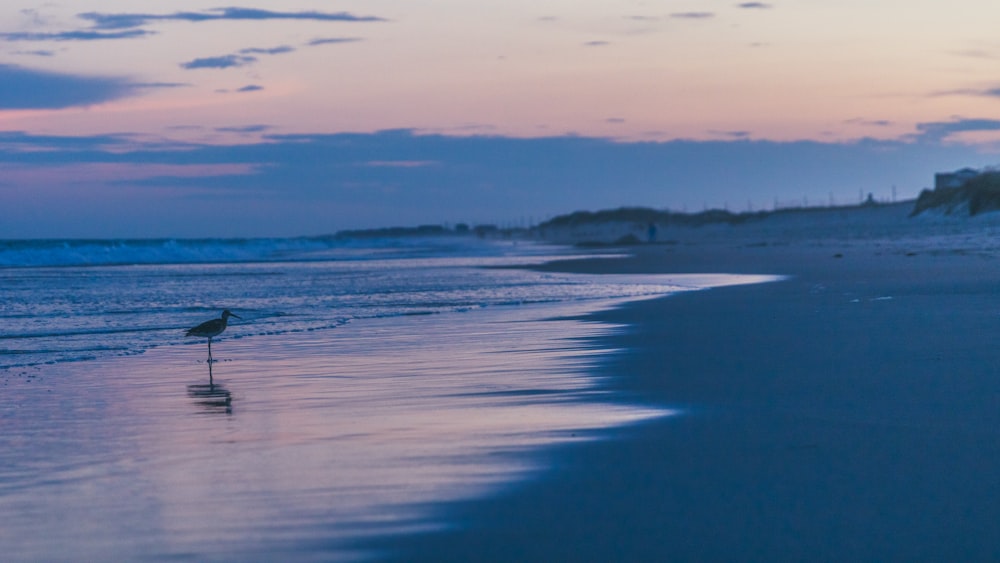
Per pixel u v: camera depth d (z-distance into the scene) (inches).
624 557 216.8
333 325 835.4
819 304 874.1
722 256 2503.7
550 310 948.0
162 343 708.7
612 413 383.6
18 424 390.6
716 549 220.4
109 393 474.9
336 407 418.9
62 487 288.5
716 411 380.2
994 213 4042.8
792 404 388.5
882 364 485.1
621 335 678.5
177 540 235.9
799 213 7460.6
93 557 225.8
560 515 246.8
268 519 249.9
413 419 382.9
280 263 2923.2
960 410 363.6
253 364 580.1
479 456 312.5
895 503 248.8
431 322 847.7
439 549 224.4
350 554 222.7
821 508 246.7
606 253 3297.2
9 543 236.8
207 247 3725.4
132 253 3353.8
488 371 520.4
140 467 312.0
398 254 3912.4
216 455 327.3
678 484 272.5
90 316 962.7
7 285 1610.5
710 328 698.8
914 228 4365.2
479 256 3348.9
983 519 234.8
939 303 828.0
